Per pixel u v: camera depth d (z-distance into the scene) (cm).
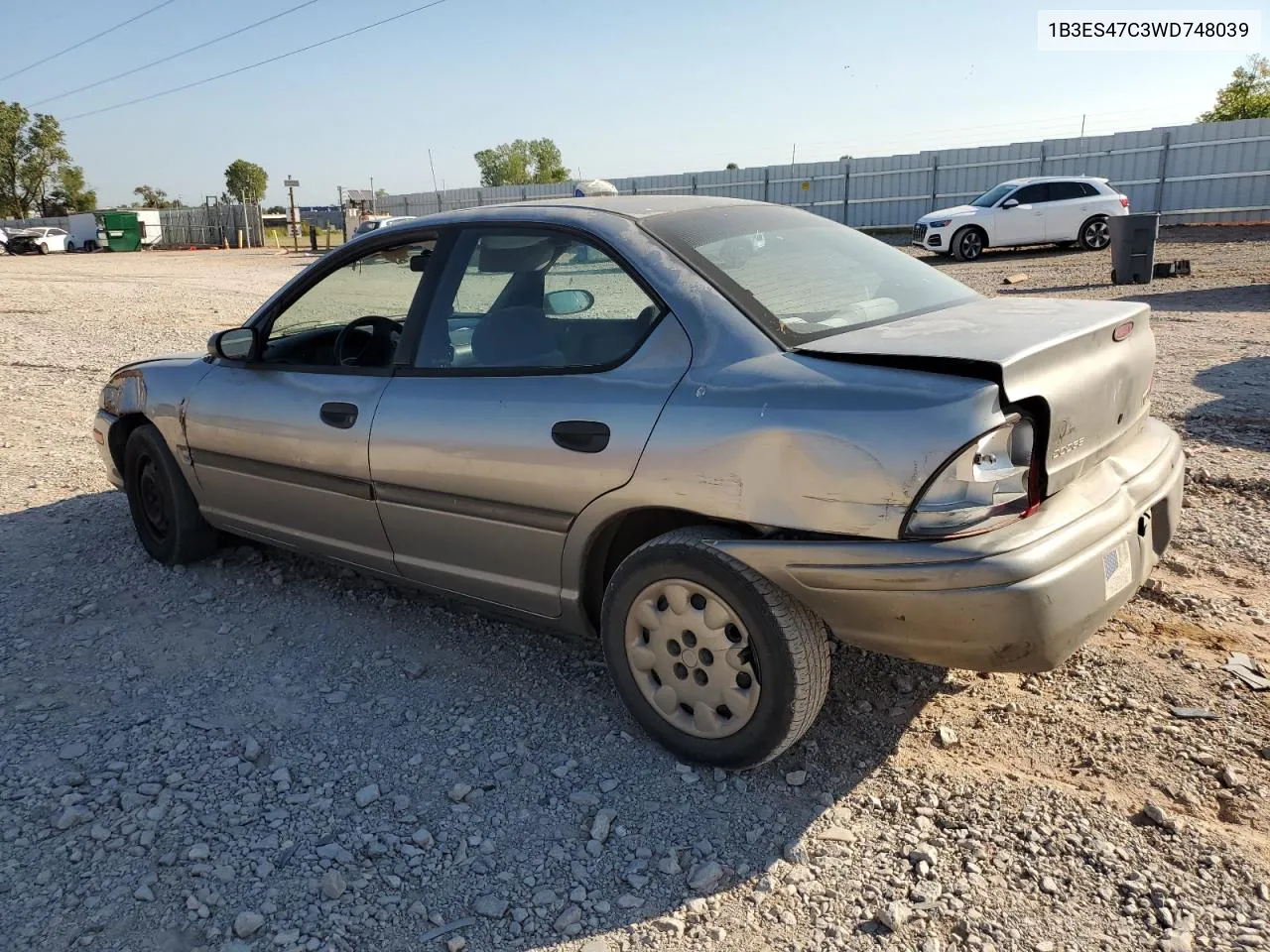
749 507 259
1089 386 262
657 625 290
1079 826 259
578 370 299
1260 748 288
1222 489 512
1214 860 244
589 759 300
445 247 348
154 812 277
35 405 883
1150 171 2861
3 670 367
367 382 357
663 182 3825
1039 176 3047
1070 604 244
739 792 281
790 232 341
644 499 279
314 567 462
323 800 283
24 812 279
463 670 359
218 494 430
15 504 575
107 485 612
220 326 1459
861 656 353
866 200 3409
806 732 307
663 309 287
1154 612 375
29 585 450
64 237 5422
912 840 257
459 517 330
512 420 307
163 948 229
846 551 247
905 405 239
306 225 5875
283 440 382
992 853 251
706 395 269
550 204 339
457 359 334
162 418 441
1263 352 878
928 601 240
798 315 287
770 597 263
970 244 2223
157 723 327
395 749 309
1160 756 287
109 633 398
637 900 241
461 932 233
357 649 379
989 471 236
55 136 8706
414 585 372
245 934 232
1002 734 303
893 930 227
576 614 315
